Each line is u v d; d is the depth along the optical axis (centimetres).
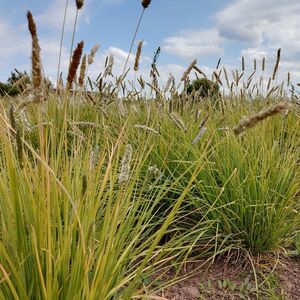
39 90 144
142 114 461
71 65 171
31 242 170
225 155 323
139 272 178
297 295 249
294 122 449
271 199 304
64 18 210
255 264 280
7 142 177
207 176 318
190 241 291
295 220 296
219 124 391
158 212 334
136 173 226
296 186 300
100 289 165
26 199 180
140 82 471
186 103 486
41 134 154
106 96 449
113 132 410
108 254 176
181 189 326
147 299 194
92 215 185
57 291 154
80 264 161
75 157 226
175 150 341
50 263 146
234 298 247
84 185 163
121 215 211
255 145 340
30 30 135
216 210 295
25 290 156
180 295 248
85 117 441
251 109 476
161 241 314
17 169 204
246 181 299
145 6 242
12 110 153
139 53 295
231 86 470
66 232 169
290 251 292
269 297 246
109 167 189
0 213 190
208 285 258
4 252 151
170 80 407
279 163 318
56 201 175
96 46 297
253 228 286
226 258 289
